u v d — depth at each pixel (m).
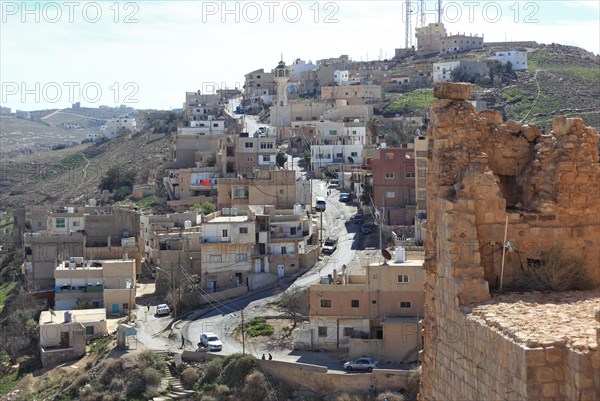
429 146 19.50
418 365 65.69
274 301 85.06
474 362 15.89
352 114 167.38
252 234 93.38
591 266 18.08
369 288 72.75
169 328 81.31
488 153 19.25
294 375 66.50
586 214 18.16
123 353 73.62
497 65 198.00
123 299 89.94
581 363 13.02
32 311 89.25
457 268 17.42
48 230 110.25
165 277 94.06
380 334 72.31
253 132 169.62
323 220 113.31
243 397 65.06
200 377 68.69
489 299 17.06
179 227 109.19
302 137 157.25
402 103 188.88
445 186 18.55
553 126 19.14
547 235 18.03
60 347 78.31
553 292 17.50
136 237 106.88
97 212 115.56
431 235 19.00
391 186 106.75
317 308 73.25
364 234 104.56
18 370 77.75
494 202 18.02
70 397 68.88
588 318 14.77
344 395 63.28
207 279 92.31
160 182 153.50
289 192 111.94
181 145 154.88
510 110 169.38
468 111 19.12
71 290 91.81
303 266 94.12
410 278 72.12
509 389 14.21
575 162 18.25
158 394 67.25
